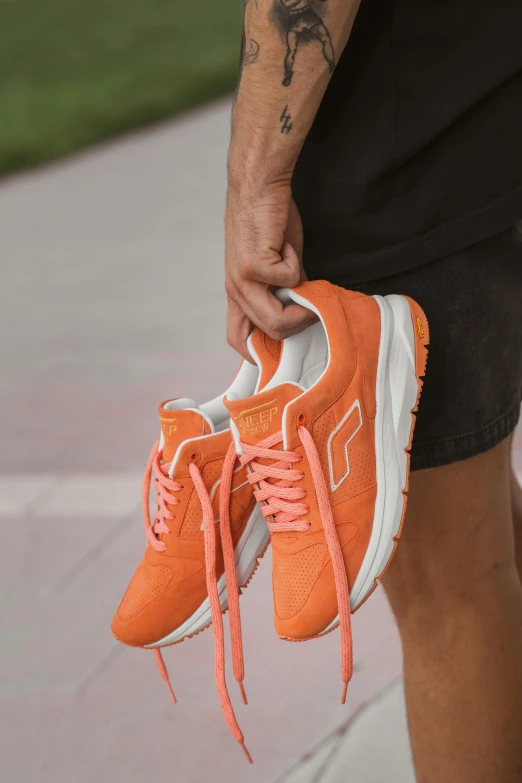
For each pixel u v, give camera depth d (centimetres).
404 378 141
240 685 144
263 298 141
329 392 138
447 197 142
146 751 216
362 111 141
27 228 757
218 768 208
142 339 485
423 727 150
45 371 459
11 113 1225
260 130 133
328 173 144
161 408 150
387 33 139
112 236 696
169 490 148
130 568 291
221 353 453
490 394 148
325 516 137
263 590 272
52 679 247
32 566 299
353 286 146
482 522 148
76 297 570
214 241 651
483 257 145
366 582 140
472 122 141
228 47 1555
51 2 2278
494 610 146
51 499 338
